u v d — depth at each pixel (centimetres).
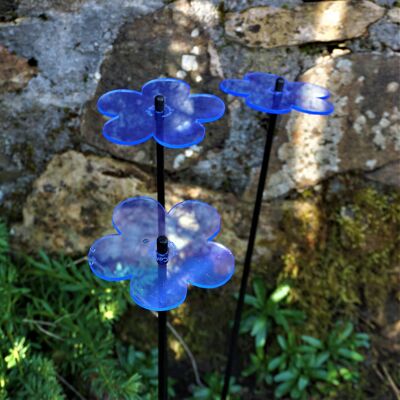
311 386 57
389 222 52
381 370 57
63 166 52
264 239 54
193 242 37
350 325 56
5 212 53
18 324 52
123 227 37
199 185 52
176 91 38
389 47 47
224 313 57
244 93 39
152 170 51
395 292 55
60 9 46
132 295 33
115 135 33
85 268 54
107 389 50
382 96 48
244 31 46
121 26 47
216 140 50
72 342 52
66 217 53
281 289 55
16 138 50
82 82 48
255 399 57
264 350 57
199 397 56
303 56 47
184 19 46
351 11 45
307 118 49
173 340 58
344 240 53
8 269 52
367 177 51
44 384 48
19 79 48
